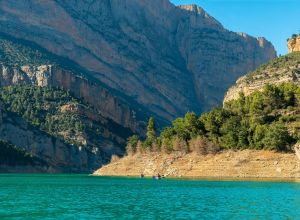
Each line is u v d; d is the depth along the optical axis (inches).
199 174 5930.1
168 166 6333.7
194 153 6284.5
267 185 4443.9
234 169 5713.6
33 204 2906.0
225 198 3284.9
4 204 2891.2
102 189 4234.7
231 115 6510.8
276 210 2625.5
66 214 2472.9
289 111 6156.5
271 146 5669.3
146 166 6781.5
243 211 2596.0
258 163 5610.2
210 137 6338.6
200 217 2379.4
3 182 5615.2
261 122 6131.9
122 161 7514.8
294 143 5639.8
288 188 4072.3
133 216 2418.8
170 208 2733.8
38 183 5334.6
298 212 2546.8
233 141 6018.7
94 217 2380.7
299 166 5388.8
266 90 6402.6
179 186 4478.3
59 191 3998.5
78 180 6092.5
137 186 4613.7
